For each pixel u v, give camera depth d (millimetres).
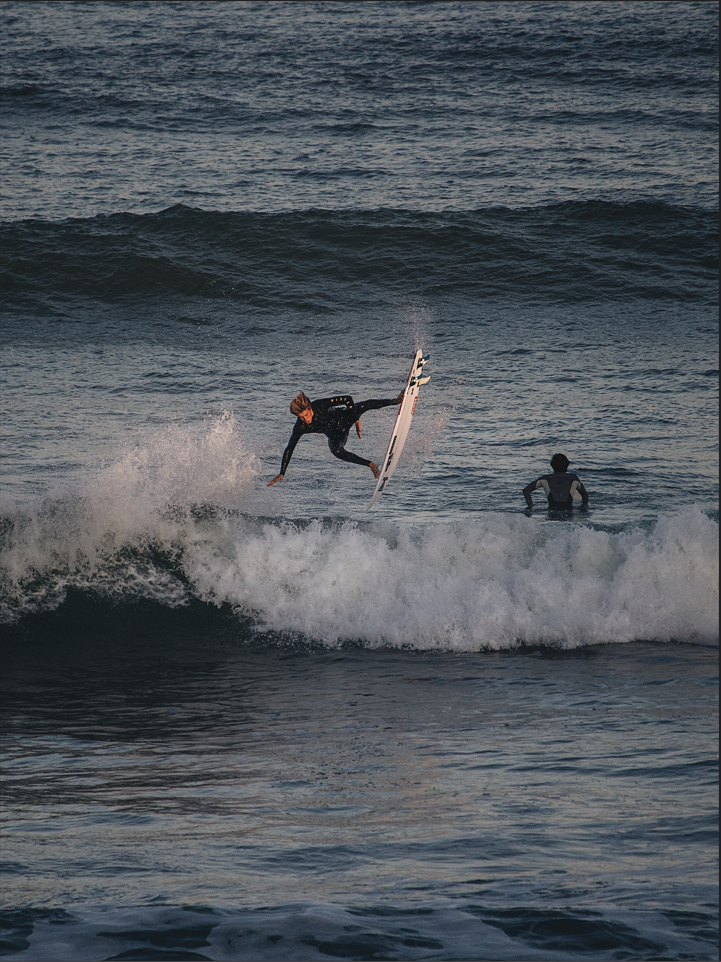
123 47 170375
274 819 19078
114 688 28469
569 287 94625
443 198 111500
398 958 13859
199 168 120625
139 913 15203
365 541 35250
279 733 24469
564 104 146000
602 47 169875
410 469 51781
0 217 102688
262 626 33438
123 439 54969
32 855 17516
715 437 56500
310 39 175250
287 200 109688
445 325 86125
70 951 14055
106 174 117562
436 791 20266
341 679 28891
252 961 13820
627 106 145125
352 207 107875
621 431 57969
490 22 184000
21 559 35125
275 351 78625
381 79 156000
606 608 32438
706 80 154875
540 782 20562
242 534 36125
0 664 30766
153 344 80250
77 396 64500
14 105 142500
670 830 17984
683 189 114312
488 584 33500
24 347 78625
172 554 35625
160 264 94812
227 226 102188
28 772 21984
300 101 146250
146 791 20734
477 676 28750
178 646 32250
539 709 25625
